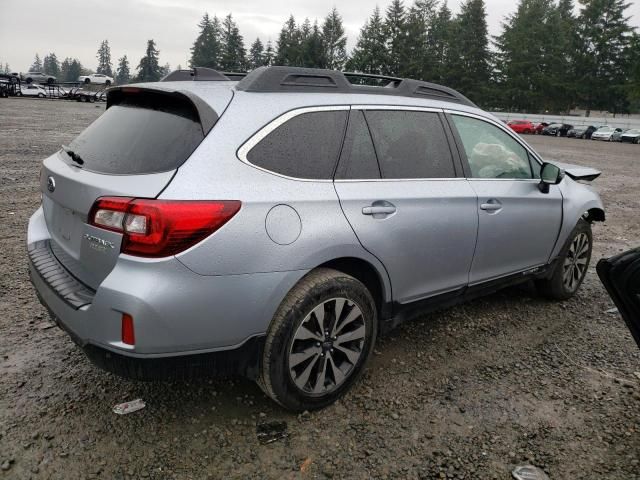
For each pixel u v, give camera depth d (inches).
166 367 98.6
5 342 143.2
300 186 110.1
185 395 122.5
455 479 100.9
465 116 152.9
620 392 132.7
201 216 95.3
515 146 167.9
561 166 235.5
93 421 111.7
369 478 100.3
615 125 2374.5
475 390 131.4
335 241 111.7
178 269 94.3
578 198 187.3
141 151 103.9
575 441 113.1
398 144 132.2
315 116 117.6
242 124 106.1
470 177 148.6
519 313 183.0
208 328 99.1
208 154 100.5
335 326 116.0
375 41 3782.0
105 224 97.0
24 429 108.1
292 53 4114.2
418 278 133.9
